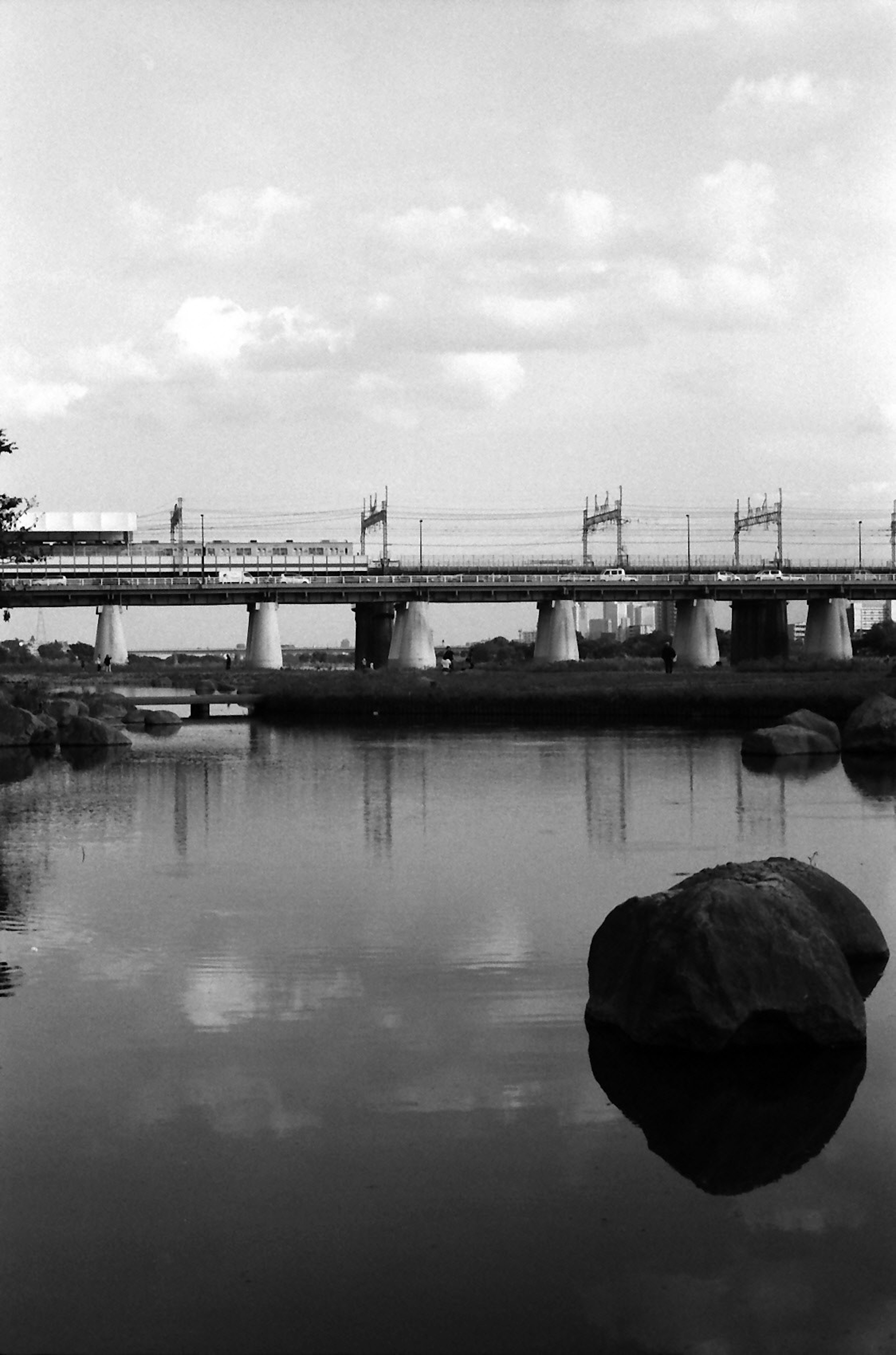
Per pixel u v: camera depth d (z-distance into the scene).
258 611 145.75
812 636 158.62
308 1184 10.92
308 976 16.94
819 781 40.22
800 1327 8.90
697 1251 9.89
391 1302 9.22
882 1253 9.89
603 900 21.64
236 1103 12.59
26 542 78.31
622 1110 12.44
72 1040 14.44
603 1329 8.94
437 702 84.50
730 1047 13.88
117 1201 10.62
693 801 35.12
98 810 34.59
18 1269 9.64
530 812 33.38
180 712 89.56
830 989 14.09
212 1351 8.68
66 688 101.12
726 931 14.14
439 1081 13.11
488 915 20.52
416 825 31.25
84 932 19.50
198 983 16.69
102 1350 8.68
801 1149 11.61
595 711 79.62
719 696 75.88
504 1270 9.62
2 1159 11.37
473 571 152.75
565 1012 15.32
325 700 87.69
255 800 36.94
